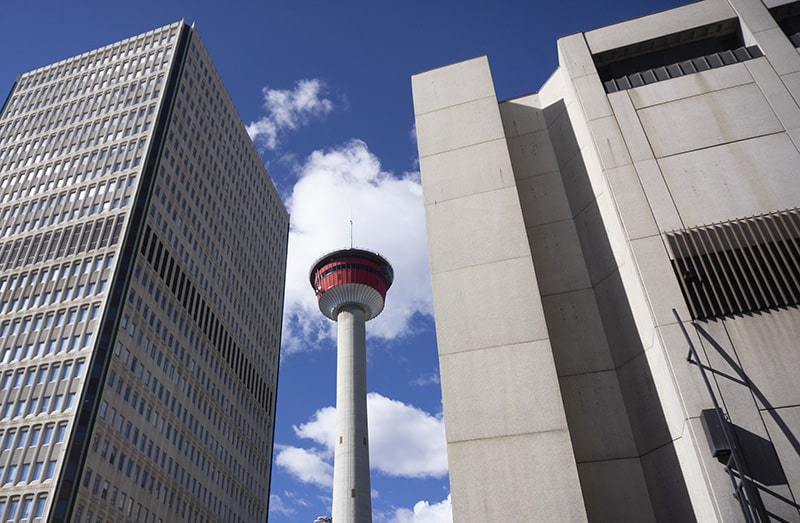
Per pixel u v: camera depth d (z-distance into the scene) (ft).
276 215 484.74
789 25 75.41
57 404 228.84
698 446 49.90
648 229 62.59
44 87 372.79
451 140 82.43
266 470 384.68
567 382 66.23
